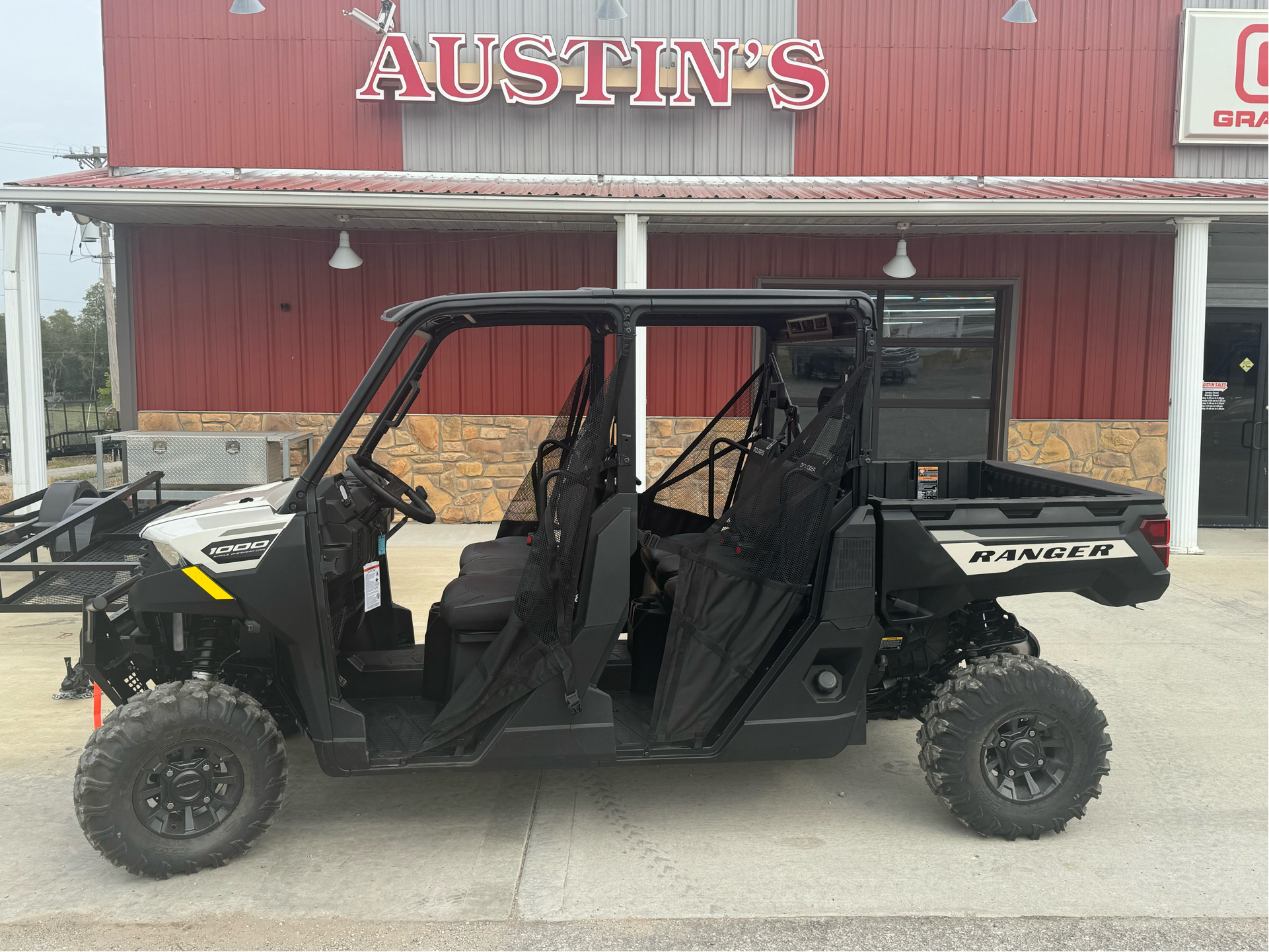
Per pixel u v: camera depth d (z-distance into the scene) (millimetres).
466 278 8961
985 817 3117
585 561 2990
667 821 3324
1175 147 8922
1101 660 5141
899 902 2779
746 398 4156
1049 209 7375
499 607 3102
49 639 5473
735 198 7391
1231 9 8781
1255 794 3531
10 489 14078
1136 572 3299
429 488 9203
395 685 3512
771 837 3199
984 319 9227
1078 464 9234
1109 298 9086
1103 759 3162
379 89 8539
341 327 8961
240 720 2898
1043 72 8852
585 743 3014
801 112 8867
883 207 7391
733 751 3107
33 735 4016
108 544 5219
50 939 2570
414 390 3660
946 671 3781
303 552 2896
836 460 3107
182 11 8531
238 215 7965
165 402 8984
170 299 8875
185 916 2688
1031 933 2619
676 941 2578
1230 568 7422
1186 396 7734
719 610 3088
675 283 9023
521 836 3205
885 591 3152
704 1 8820
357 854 3064
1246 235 9016
